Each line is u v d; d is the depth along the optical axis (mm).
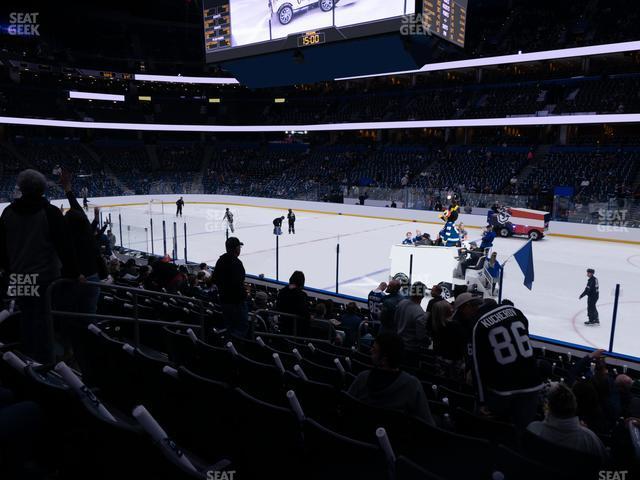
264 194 49406
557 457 3184
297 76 11570
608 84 44000
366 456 2672
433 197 38625
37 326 4523
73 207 5586
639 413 6301
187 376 3549
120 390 4262
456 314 6418
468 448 3117
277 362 5035
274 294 14859
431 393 5902
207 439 3545
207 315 8539
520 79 49688
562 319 14938
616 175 37562
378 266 22438
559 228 32031
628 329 14117
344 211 42375
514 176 41719
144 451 2447
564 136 46969
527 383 3967
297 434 3055
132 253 23453
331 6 10117
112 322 6914
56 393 2924
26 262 4395
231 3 11711
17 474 2682
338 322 11844
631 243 29297
